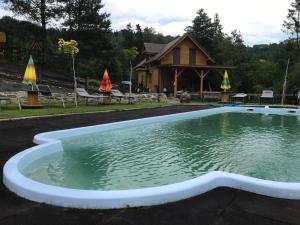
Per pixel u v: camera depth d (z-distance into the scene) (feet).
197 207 10.84
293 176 18.15
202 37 117.80
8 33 79.71
